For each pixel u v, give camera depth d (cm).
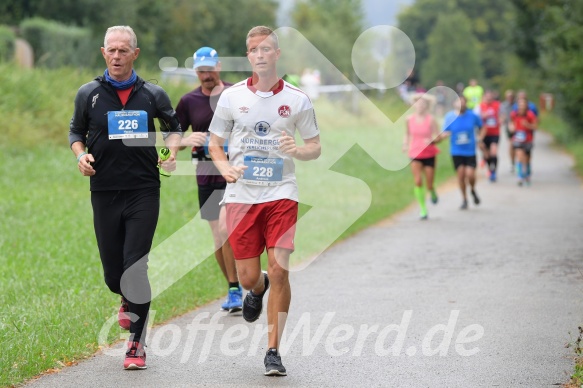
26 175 3772
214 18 12175
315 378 1371
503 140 8456
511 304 1881
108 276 1490
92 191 1452
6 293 1952
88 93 1430
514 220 3278
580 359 1440
